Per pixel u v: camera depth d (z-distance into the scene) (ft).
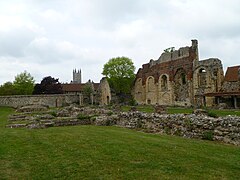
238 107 148.77
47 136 53.67
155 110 108.27
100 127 71.72
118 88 283.38
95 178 27.55
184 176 27.99
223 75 172.24
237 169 30.73
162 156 35.76
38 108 147.13
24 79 283.38
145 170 29.89
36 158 36.01
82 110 115.96
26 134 57.31
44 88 281.95
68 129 65.82
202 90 177.27
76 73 569.23
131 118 72.43
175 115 60.29
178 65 199.82
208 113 71.10
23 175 29.27
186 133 54.34
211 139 49.37
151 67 231.30
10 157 36.86
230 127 47.65
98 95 255.09
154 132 61.26
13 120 96.78
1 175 29.40
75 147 41.96
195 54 187.01
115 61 282.77
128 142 45.44
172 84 204.23
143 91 238.89
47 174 29.25
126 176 27.99
